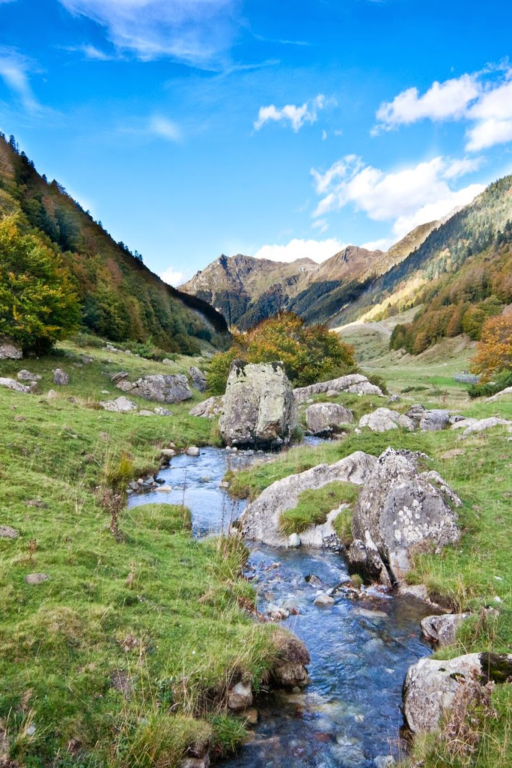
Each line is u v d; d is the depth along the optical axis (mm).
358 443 23016
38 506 12211
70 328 46750
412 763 5953
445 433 24609
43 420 22594
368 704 7680
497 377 47875
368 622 10297
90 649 7086
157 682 6926
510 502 14508
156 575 10133
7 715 5633
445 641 8992
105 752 5676
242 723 6957
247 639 8414
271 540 15055
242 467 24391
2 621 7137
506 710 6070
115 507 12180
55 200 133250
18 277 42062
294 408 32875
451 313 146250
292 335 58719
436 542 12266
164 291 157000
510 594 9828
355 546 13320
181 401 45719
